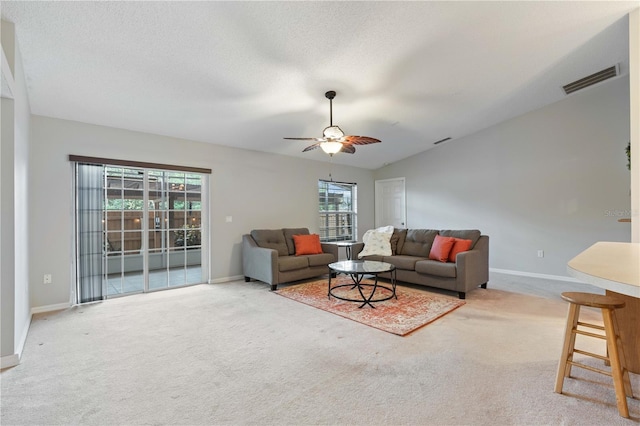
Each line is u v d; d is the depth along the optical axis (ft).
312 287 14.90
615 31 10.10
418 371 6.91
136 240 14.10
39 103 10.86
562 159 16.28
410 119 16.07
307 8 7.68
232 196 16.93
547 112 16.72
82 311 11.40
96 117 12.25
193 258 15.89
